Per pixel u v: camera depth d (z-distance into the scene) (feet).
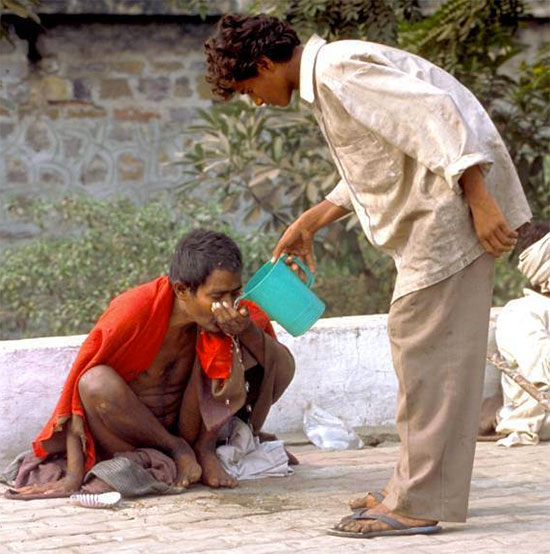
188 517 22.98
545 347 29.91
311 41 20.79
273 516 22.95
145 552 20.54
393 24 43.19
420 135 19.48
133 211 55.83
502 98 47.96
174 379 25.79
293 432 30.76
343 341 31.12
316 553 20.10
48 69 59.88
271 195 49.70
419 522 20.98
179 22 61.31
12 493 24.75
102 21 60.34
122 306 24.85
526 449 29.25
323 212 24.09
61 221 57.67
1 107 59.36
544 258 30.66
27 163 59.88
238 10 59.72
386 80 19.69
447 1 47.98
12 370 27.81
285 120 45.75
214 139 46.11
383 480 26.09
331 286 52.13
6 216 59.00
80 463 24.95
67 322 51.52
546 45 49.98
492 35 46.26
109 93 60.80
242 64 20.81
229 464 25.95
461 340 20.48
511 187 20.97
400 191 20.36
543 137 48.44
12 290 52.29
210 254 23.68
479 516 22.53
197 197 59.57
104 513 23.32
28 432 28.07
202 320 24.23
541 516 22.50
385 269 52.01
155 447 25.48
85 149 60.70
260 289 23.81
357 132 20.29
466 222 20.21
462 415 20.61
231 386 24.81
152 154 61.52
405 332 20.67
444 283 20.36
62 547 21.06
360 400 31.45
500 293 51.90
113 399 24.57
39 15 58.95
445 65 45.96
